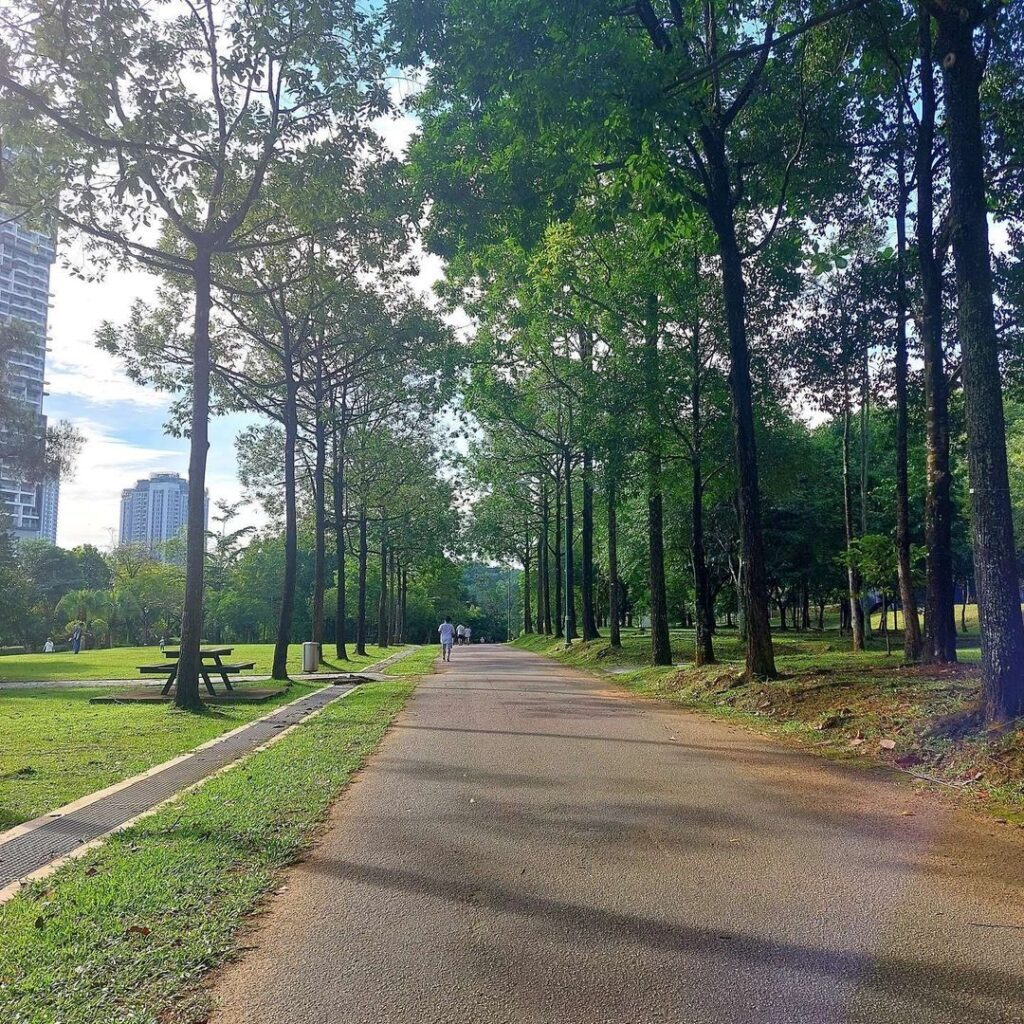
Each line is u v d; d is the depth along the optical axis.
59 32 11.65
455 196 13.27
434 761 9.10
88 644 69.88
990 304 8.86
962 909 4.54
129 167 12.85
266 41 13.22
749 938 4.17
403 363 25.22
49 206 13.28
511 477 42.22
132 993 3.62
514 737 10.81
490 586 113.31
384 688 18.92
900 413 16.70
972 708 8.81
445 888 4.95
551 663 31.12
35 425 24.64
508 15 9.80
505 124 10.94
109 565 90.31
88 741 10.85
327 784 7.83
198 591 14.86
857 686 11.95
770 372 19.16
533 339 23.61
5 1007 3.47
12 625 38.28
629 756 9.26
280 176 14.56
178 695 14.57
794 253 15.56
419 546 49.03
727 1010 3.46
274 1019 3.41
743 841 5.84
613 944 4.11
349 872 5.27
